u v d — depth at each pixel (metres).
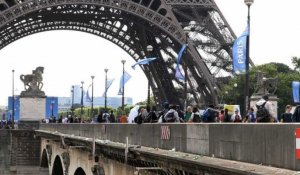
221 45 135.25
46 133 111.94
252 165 23.66
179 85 156.25
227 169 22.92
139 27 167.88
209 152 29.89
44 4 136.00
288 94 171.38
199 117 46.12
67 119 128.75
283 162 22.19
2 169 134.38
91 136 67.62
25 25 176.00
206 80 132.12
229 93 141.50
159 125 39.19
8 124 180.88
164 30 135.00
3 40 183.75
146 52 166.62
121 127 51.22
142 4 146.75
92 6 149.50
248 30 67.19
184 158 28.48
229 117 52.91
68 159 81.38
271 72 177.50
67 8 156.88
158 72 166.75
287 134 21.95
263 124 23.80
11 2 143.25
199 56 133.12
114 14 158.62
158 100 172.62
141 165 39.00
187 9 139.38
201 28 136.62
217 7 138.12
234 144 26.66
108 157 50.97
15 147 140.38
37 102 155.62
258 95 77.56
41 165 134.88
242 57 67.75
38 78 156.12
